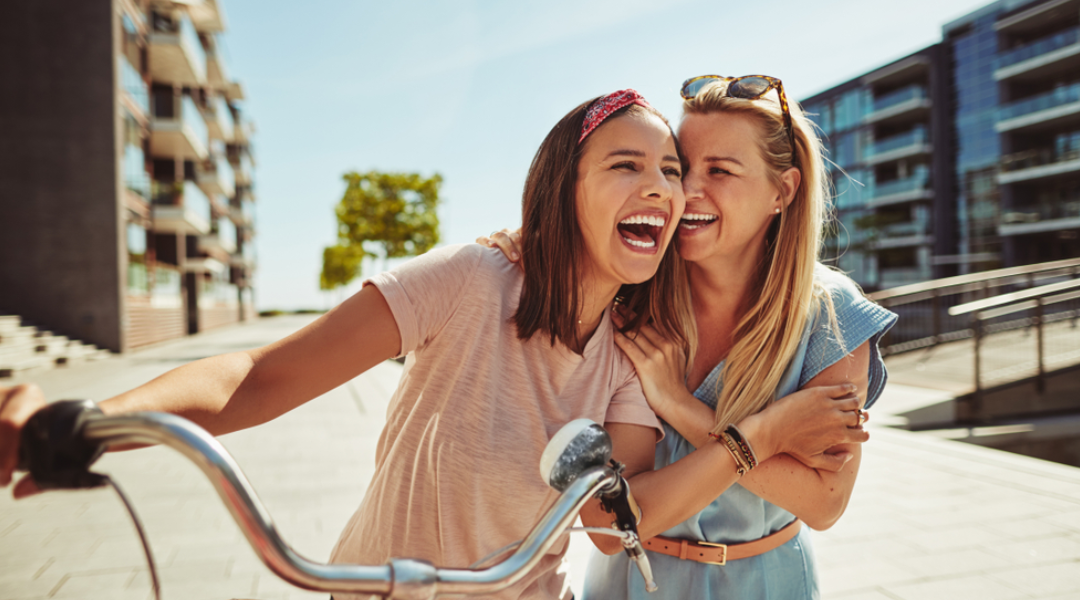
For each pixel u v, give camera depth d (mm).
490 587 754
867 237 38781
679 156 1286
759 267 1429
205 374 910
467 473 1103
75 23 18719
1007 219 33812
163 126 24078
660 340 1322
